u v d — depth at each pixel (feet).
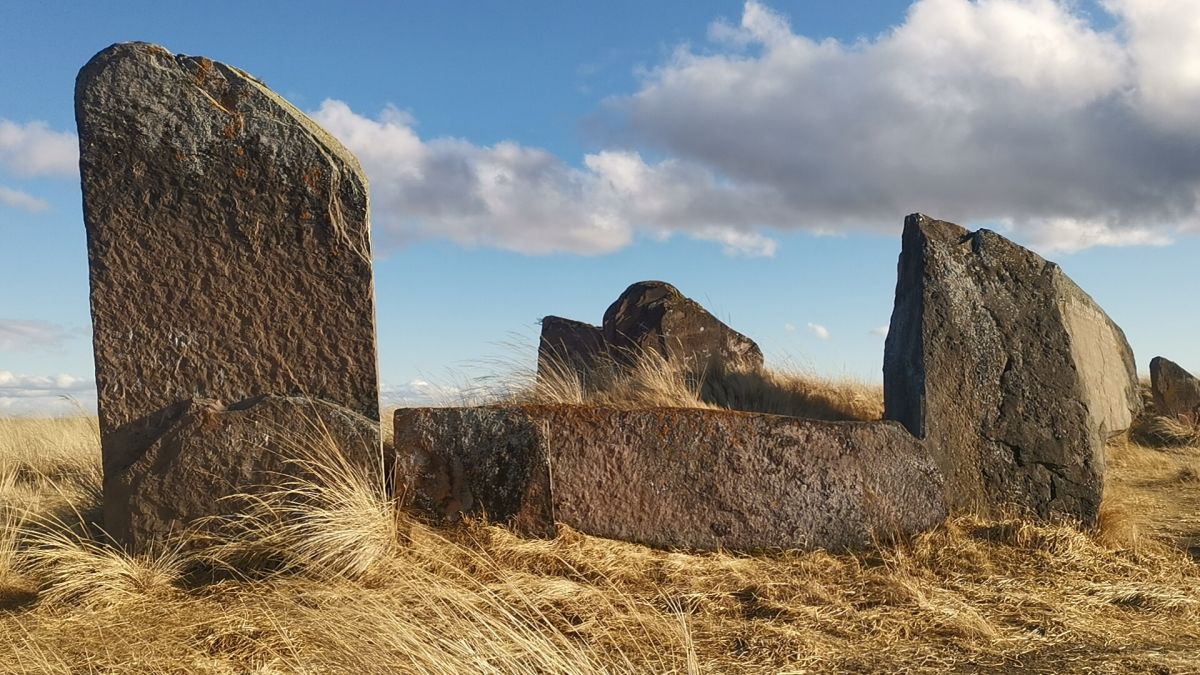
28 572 16.31
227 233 17.42
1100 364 23.73
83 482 23.67
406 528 17.12
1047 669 12.48
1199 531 21.18
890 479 19.29
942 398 20.22
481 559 16.35
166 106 17.33
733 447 18.75
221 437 17.10
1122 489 26.76
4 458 28.76
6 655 12.61
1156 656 12.93
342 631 12.05
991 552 18.29
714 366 32.58
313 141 17.48
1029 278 21.34
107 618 14.34
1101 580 17.02
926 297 20.58
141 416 17.31
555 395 25.02
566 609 14.38
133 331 17.31
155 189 17.30
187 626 13.74
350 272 17.54
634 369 28.60
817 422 19.29
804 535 18.58
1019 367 20.72
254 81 18.04
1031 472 20.36
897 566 17.53
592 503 18.24
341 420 17.31
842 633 13.94
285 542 16.52
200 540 16.88
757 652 12.92
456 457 17.94
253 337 17.47
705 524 18.38
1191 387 41.70
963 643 13.52
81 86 17.22
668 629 13.70
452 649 10.80
